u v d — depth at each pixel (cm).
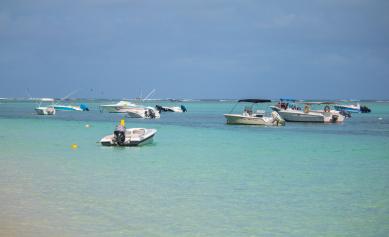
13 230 1413
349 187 2053
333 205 1733
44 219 1524
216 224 1492
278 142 3962
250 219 1548
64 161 2750
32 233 1388
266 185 2081
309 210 1661
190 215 1586
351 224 1502
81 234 1384
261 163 2736
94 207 1673
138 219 1535
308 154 3170
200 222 1511
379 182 2164
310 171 2462
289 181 2177
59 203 1723
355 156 3086
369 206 1720
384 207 1706
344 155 3136
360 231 1436
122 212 1612
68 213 1594
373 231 1435
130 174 2325
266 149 3447
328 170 2505
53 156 2964
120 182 2114
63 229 1426
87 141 3894
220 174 2347
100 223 1488
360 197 1862
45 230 1415
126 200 1777
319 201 1791
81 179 2181
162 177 2252
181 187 2022
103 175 2291
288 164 2706
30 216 1556
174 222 1507
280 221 1530
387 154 3184
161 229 1438
